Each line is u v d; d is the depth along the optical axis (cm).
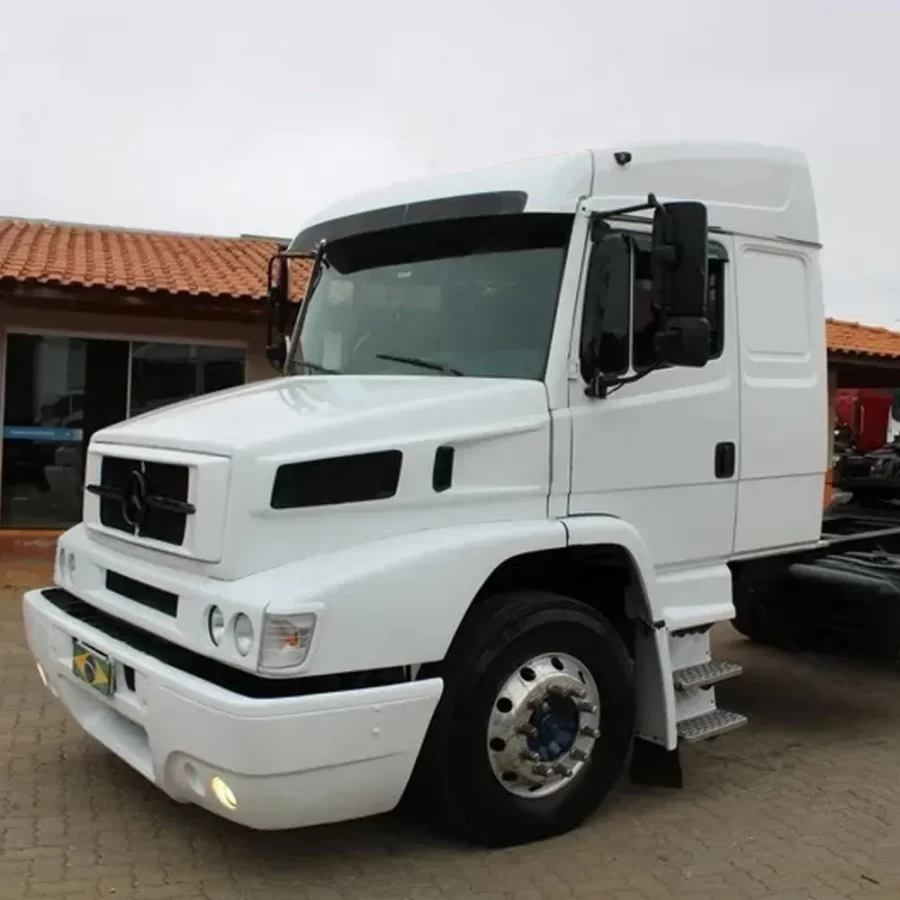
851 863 469
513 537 448
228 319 1162
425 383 484
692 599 535
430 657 422
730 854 474
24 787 525
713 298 539
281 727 384
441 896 425
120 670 445
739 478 551
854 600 632
